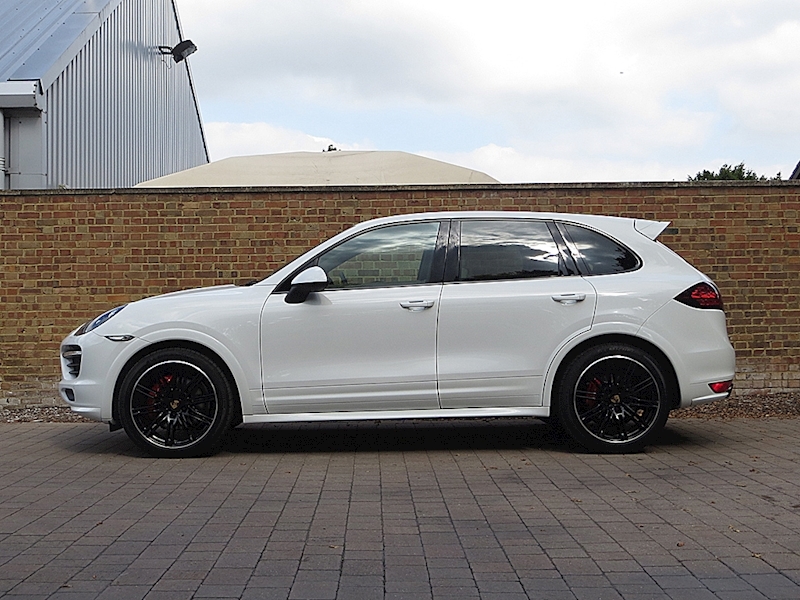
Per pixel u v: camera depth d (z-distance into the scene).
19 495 5.43
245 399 6.46
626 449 6.55
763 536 4.43
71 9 15.21
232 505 5.14
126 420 6.54
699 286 6.57
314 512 4.97
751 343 9.30
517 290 6.50
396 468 6.20
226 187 9.30
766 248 9.28
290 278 6.62
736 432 7.51
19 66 12.29
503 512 4.94
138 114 18.50
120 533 4.56
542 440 7.32
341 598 3.60
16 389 9.33
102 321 6.67
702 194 9.28
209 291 6.73
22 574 3.91
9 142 11.88
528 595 3.62
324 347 6.45
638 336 6.43
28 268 9.31
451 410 6.49
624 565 4.00
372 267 6.64
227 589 3.70
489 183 9.34
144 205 9.31
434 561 4.07
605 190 9.26
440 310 6.44
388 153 10.67
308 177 9.90
